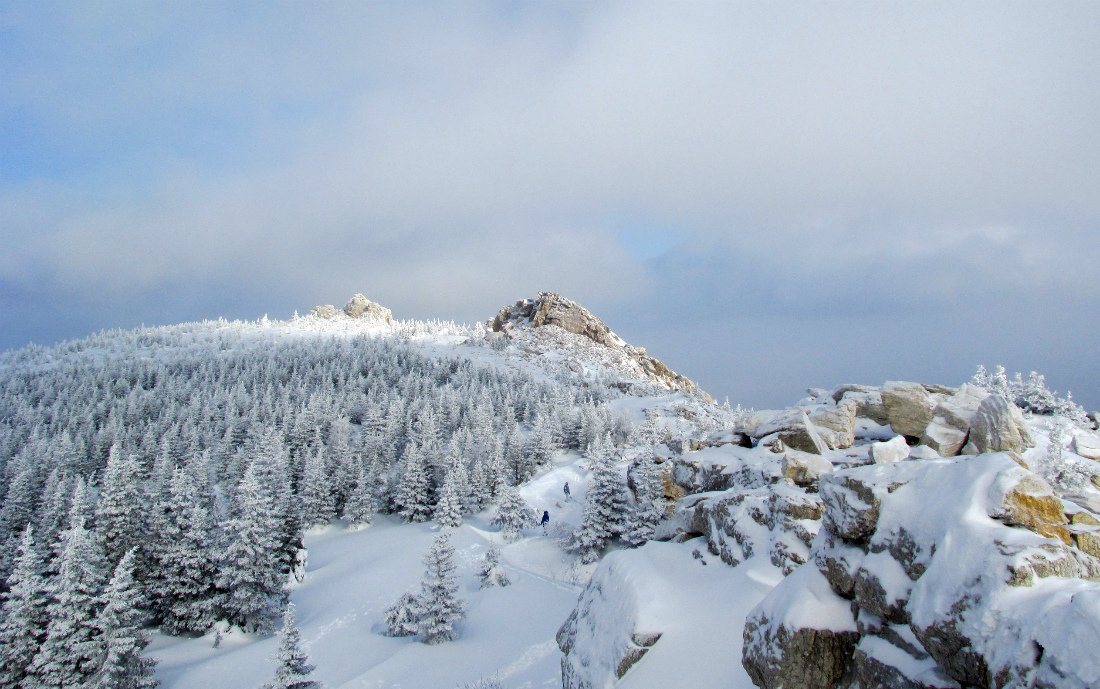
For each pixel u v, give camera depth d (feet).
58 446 227.61
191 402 325.01
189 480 151.43
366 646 100.53
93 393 379.96
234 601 114.01
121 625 92.27
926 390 61.98
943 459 22.54
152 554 118.52
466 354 579.89
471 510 198.49
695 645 29.07
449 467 212.43
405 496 201.67
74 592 89.25
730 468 55.47
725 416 311.27
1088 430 63.10
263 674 95.61
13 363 573.33
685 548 41.42
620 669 31.22
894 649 19.35
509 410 325.83
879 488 22.65
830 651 21.47
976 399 49.42
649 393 440.04
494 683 73.82
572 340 629.92
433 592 99.09
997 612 15.84
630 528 118.01
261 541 116.16
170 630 115.96
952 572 17.74
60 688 84.84
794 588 24.00
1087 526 20.74
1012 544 16.92
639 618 32.42
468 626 102.27
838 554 23.27
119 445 236.22
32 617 88.79
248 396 345.51
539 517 175.22
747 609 29.94
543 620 100.07
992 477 19.84
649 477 112.98
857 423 64.49
